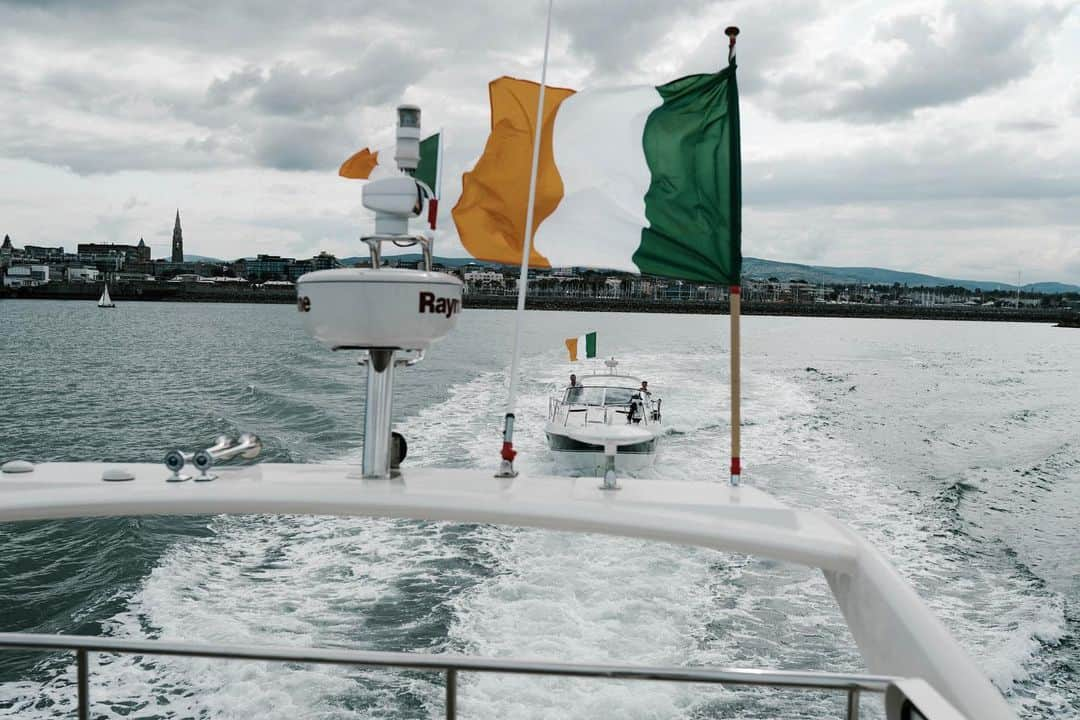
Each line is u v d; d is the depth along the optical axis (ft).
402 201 9.04
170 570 38.06
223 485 9.06
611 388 67.10
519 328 10.16
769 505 8.98
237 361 166.40
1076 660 32.65
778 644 30.81
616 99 11.31
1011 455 77.51
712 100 11.10
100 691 26.68
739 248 10.90
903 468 68.23
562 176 11.30
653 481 9.75
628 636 31.12
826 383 139.44
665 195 11.17
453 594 34.76
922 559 44.37
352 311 8.71
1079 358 246.06
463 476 9.70
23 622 33.81
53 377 134.10
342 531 43.32
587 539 41.29
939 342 336.70
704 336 302.25
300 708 25.66
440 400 100.01
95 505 8.75
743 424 86.07
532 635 31.04
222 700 26.11
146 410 97.19
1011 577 41.81
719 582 36.24
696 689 26.99
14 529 45.21
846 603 8.35
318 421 87.45
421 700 26.04
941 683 6.64
